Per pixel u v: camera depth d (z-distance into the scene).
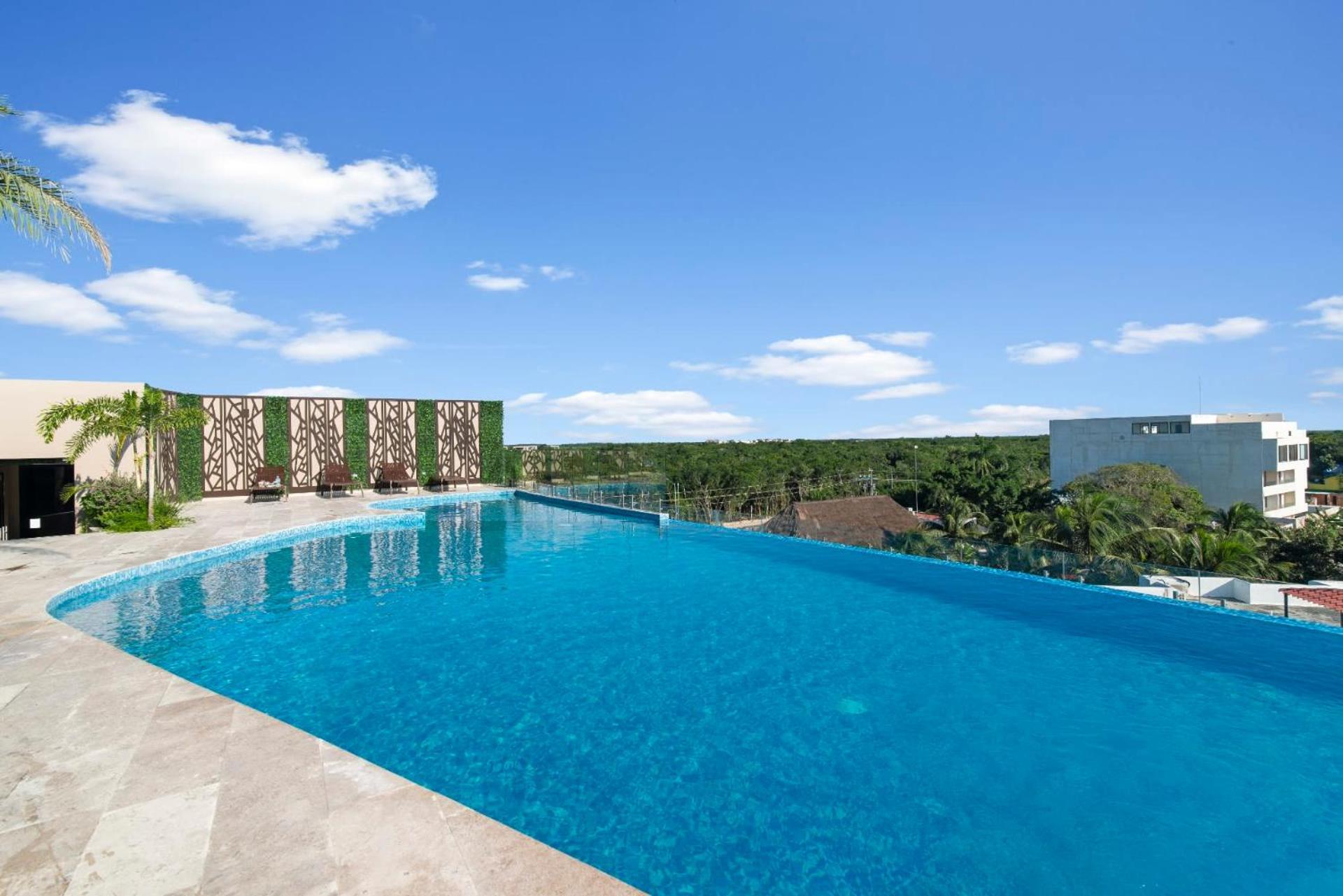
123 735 4.84
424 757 6.14
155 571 12.95
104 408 16.58
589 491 27.05
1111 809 5.40
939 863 4.69
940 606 11.77
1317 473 82.94
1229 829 5.15
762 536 19.52
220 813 3.77
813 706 7.39
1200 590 14.16
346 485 29.16
